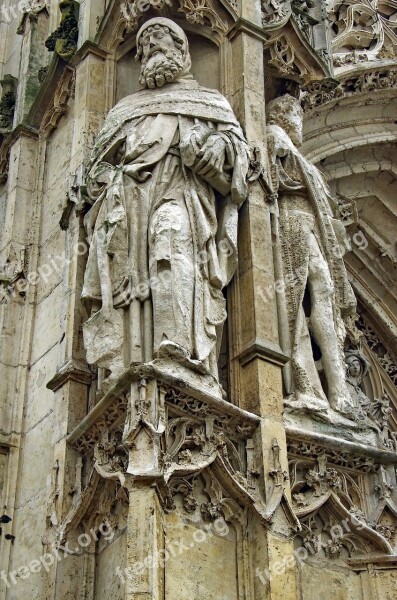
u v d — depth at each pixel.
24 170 10.33
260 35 9.60
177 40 9.08
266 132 9.60
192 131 8.38
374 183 13.23
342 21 13.53
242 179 8.48
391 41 13.45
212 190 8.44
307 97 12.43
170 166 8.31
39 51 11.23
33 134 10.54
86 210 8.65
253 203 8.70
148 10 9.60
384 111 13.15
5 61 12.16
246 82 9.26
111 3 9.62
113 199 8.11
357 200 13.15
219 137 8.45
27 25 11.43
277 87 10.26
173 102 8.66
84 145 9.13
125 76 9.61
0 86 11.94
